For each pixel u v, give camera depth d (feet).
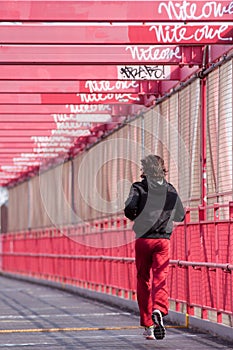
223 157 72.59
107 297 112.68
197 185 81.66
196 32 68.90
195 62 77.87
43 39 69.00
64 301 117.70
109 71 86.28
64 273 148.97
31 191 188.75
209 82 77.00
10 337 68.28
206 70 76.89
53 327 77.05
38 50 76.74
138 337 67.62
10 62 76.54
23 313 95.04
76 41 69.26
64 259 148.15
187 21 63.10
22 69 85.87
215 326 67.67
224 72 72.02
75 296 130.72
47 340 65.77
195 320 73.51
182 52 77.87
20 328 76.23
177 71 86.22
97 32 69.36
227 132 71.31
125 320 84.33
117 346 61.41
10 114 113.70
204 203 78.48
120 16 62.69
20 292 144.56
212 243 68.90
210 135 76.95
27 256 191.72
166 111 94.22
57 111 110.32
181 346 61.26
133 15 62.69
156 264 62.75
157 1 63.00
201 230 72.38
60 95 101.65
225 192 72.18
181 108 87.20
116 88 94.48
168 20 63.26
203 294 71.26
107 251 114.21
